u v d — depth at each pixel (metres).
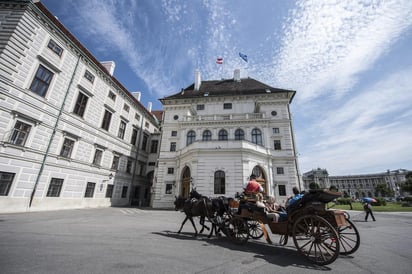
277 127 25.20
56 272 3.58
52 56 15.90
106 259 4.34
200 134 25.42
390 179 93.81
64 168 16.77
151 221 11.22
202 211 7.28
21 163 13.41
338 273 3.82
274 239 7.29
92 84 20.39
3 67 12.55
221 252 5.19
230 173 18.42
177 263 4.24
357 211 19.30
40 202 14.52
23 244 5.30
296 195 6.22
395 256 4.93
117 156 24.34
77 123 18.31
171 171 25.25
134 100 28.20
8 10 13.81
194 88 32.78
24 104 13.70
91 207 19.59
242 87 30.77
